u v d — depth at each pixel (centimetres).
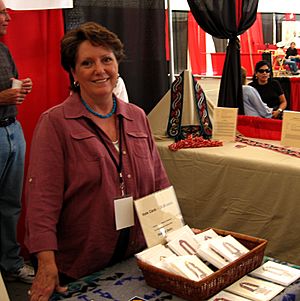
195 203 290
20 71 297
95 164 147
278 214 250
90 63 146
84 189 148
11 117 259
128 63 352
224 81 377
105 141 151
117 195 150
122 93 316
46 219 142
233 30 368
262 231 258
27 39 297
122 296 129
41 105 307
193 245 143
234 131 307
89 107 153
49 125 148
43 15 300
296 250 246
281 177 246
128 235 154
